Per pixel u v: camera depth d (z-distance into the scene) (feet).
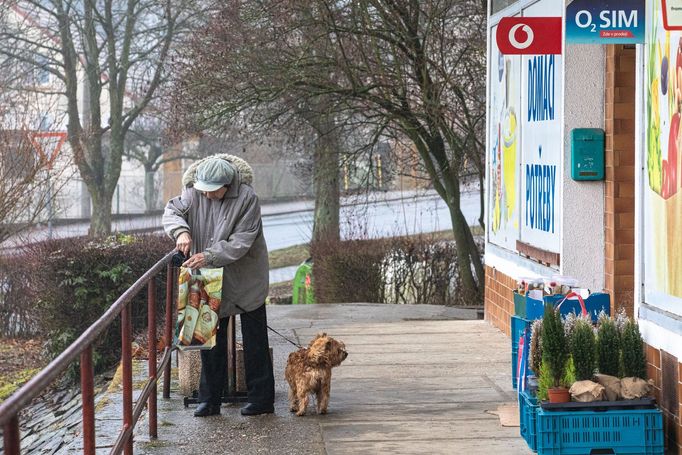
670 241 22.90
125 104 171.01
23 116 68.03
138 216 168.25
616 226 31.12
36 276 51.42
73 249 48.75
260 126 63.62
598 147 31.42
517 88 38.88
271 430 26.68
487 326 44.19
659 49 23.40
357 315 53.36
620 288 31.19
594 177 31.42
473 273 70.64
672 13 21.59
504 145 41.55
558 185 32.76
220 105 60.95
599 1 24.38
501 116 42.14
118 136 143.95
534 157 36.19
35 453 34.65
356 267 64.44
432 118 59.77
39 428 42.14
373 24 59.62
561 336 23.65
